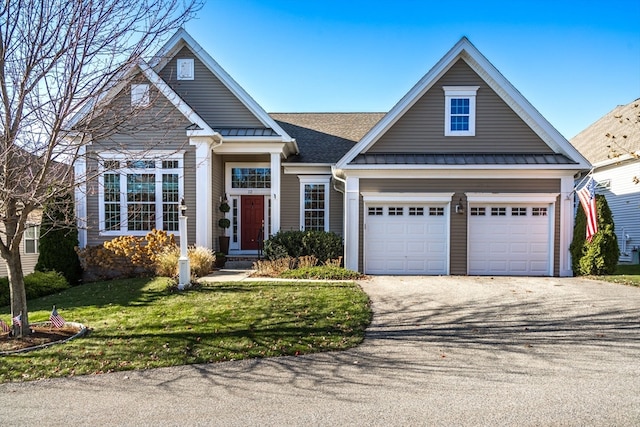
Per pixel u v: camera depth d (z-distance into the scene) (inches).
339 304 335.6
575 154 506.3
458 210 509.0
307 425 157.9
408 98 525.3
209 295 370.0
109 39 246.4
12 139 229.3
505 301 355.3
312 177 645.3
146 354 237.6
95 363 226.1
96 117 256.4
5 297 394.3
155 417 166.9
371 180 515.2
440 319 305.0
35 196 244.7
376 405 173.8
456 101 537.3
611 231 488.4
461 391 186.5
